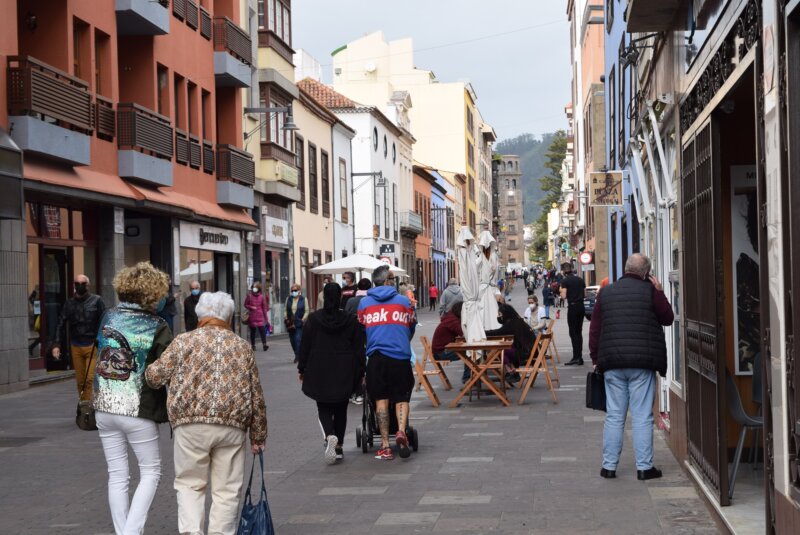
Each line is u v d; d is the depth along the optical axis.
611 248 33.78
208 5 36.88
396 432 13.62
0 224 21.53
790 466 5.91
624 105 24.81
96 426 8.37
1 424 16.80
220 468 7.94
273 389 22.05
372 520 9.25
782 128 5.85
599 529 8.54
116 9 27.52
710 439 9.05
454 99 116.75
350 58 97.56
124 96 30.55
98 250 27.55
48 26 24.50
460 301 21.09
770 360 6.32
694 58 9.67
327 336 12.41
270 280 45.28
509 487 10.52
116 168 27.52
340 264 37.47
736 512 8.32
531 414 16.55
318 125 54.34
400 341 12.72
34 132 21.92
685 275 10.53
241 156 38.62
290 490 10.80
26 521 9.60
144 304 8.28
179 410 7.77
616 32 28.25
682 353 11.00
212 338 7.89
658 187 14.53
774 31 5.98
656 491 9.97
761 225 6.46
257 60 43.16
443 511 9.50
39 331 24.55
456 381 22.88
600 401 11.05
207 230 36.03
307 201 51.75
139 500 8.03
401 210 81.12
